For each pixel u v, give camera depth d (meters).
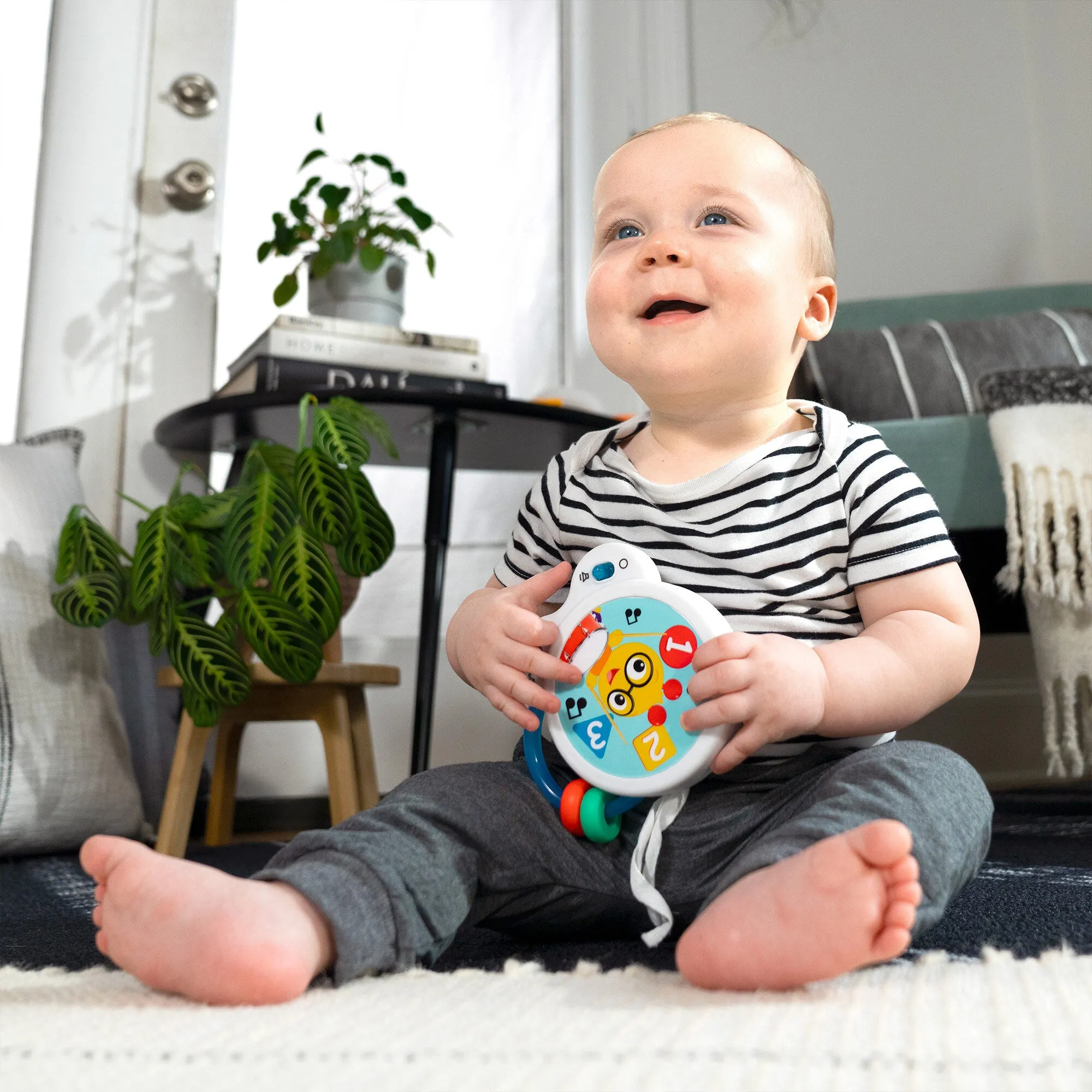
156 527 1.17
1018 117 2.36
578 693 0.68
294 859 0.59
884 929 0.47
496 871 0.63
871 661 0.65
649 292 0.73
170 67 1.88
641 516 0.75
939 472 1.36
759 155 0.77
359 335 1.65
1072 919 0.69
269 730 1.82
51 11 1.85
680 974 0.53
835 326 2.08
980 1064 0.37
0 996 0.51
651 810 0.65
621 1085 0.35
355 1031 0.43
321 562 1.15
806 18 2.37
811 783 0.62
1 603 1.27
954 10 2.39
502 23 2.18
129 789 1.36
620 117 2.25
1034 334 1.70
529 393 2.12
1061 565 1.27
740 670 0.61
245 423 1.55
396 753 1.88
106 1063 0.39
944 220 2.32
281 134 1.98
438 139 2.11
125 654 1.58
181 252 1.86
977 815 0.58
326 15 2.04
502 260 2.13
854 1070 0.36
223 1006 0.49
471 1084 0.36
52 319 1.79
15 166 1.82
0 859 1.22
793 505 0.72
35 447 1.49
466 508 2.01
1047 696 1.29
